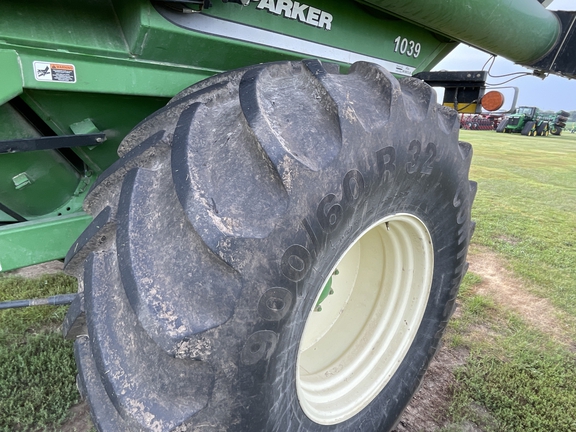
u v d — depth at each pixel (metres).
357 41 1.91
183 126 1.08
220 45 1.40
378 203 1.33
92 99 1.32
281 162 1.01
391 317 1.89
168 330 0.92
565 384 2.37
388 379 1.83
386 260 1.88
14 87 1.08
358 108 1.19
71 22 1.18
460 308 3.20
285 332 1.10
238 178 1.02
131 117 1.44
